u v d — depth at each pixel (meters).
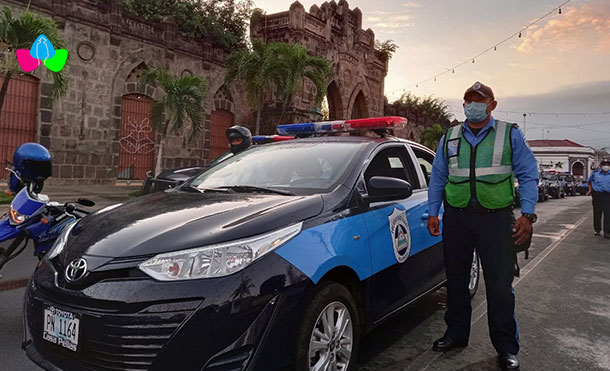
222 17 20.42
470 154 2.89
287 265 2.10
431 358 3.05
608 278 5.49
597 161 74.12
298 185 2.92
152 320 1.84
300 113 20.38
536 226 11.05
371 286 2.71
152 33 16.62
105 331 1.88
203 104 18.50
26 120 13.68
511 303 2.90
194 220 2.21
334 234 2.44
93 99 15.06
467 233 2.98
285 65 15.62
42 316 2.15
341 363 2.47
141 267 1.93
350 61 24.55
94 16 14.87
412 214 3.36
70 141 14.55
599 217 9.50
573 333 3.61
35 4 13.45
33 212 3.48
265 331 1.96
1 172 13.23
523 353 3.20
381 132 3.75
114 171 15.70
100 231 2.27
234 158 3.70
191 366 1.84
